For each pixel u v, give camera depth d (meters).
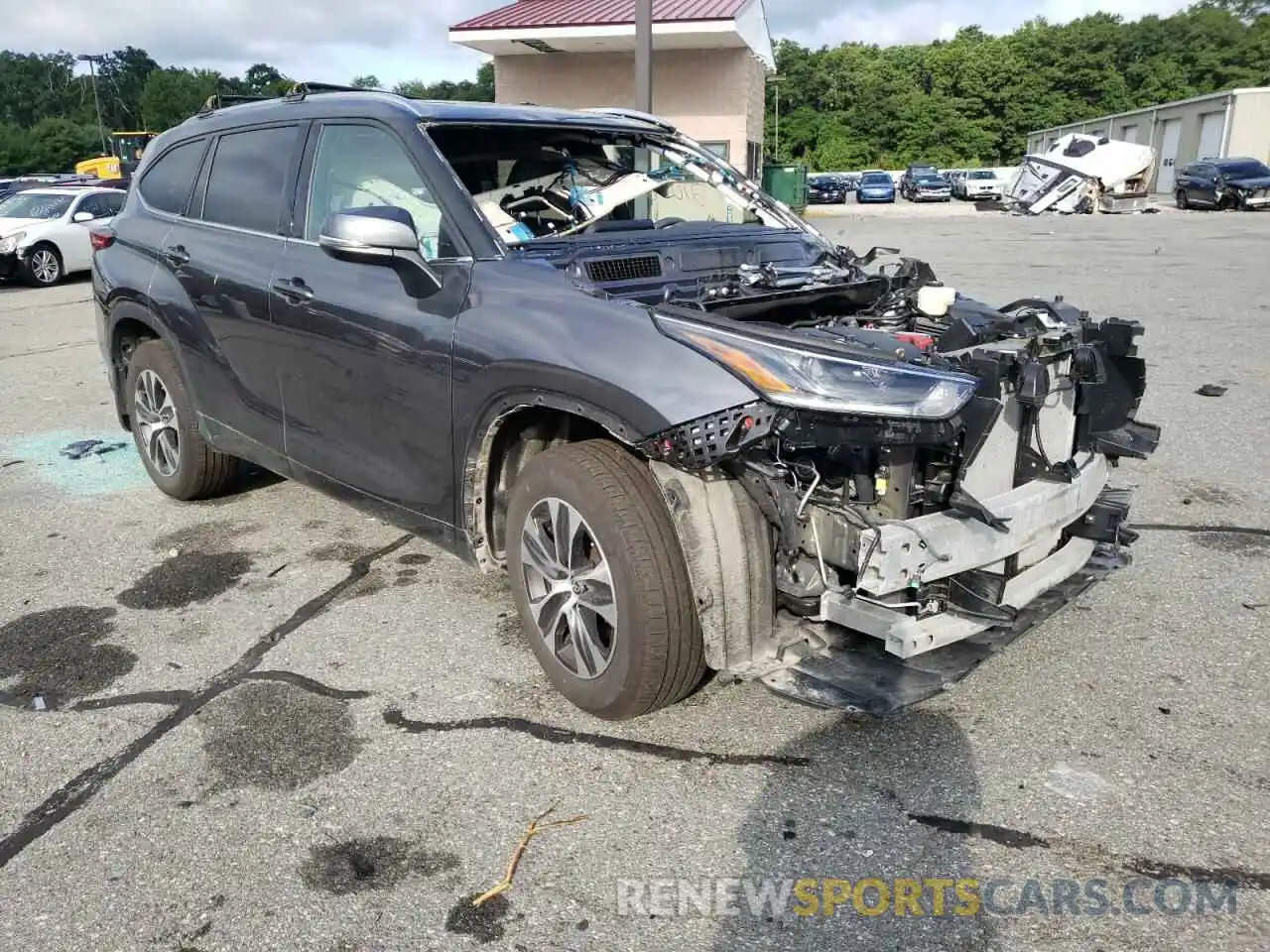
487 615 4.01
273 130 4.39
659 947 2.32
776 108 68.56
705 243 3.96
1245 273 14.38
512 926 2.38
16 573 4.48
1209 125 45.03
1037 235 23.39
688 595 2.90
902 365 2.69
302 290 3.93
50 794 2.90
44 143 76.12
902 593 2.87
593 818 2.76
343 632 3.88
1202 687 3.36
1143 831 2.66
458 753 3.07
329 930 2.38
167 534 4.95
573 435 3.45
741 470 2.82
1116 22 84.12
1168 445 6.05
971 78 80.38
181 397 4.96
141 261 4.97
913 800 2.81
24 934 2.37
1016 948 2.29
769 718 3.22
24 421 7.26
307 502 5.39
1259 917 2.36
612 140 4.40
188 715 3.31
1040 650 3.64
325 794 2.88
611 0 21.09
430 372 3.40
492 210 3.70
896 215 37.28
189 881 2.55
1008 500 2.97
